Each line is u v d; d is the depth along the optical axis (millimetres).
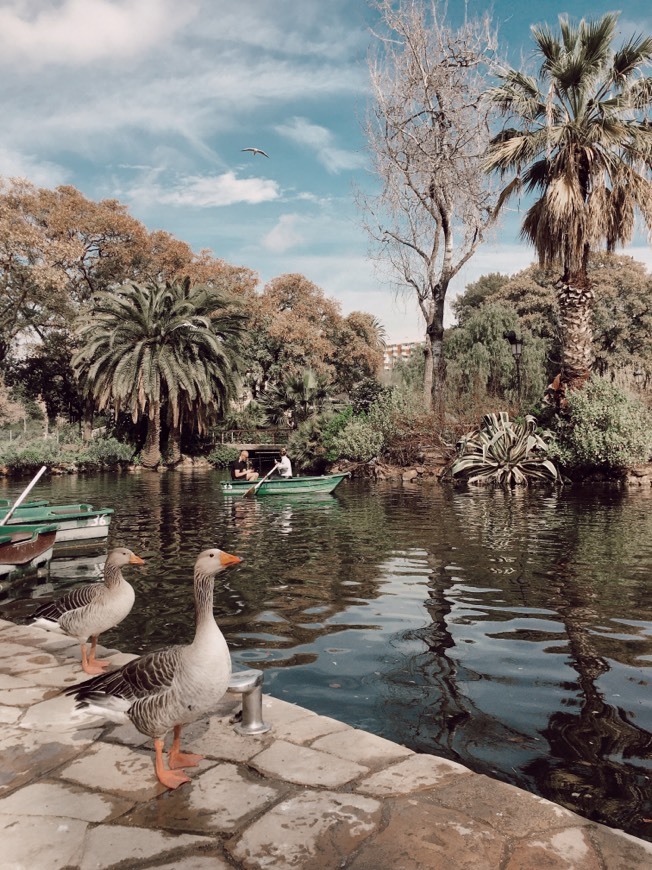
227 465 37219
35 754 3441
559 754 3752
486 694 4648
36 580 8742
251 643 5914
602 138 17875
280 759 3361
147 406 35594
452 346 36094
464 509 15023
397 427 25578
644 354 44719
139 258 45656
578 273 20047
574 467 20203
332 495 18922
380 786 3070
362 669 5191
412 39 25656
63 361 42594
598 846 2584
